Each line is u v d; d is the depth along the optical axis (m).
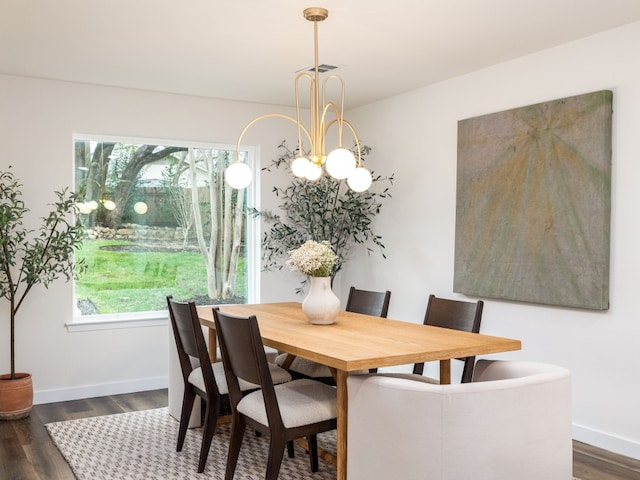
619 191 3.45
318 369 3.62
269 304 4.25
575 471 3.22
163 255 5.17
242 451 3.50
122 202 5.00
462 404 2.07
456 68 4.27
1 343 4.40
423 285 4.84
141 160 5.08
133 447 3.56
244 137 5.37
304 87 4.81
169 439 3.70
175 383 4.10
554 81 3.79
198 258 5.33
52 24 3.36
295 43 3.69
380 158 5.32
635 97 3.37
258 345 2.51
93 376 4.76
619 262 3.45
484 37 3.58
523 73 3.98
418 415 2.10
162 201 5.17
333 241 5.52
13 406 4.09
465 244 4.36
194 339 3.12
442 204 4.66
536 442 2.19
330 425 2.68
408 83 4.70
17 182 4.45
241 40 3.63
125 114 4.84
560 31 3.49
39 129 4.52
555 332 3.81
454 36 3.56
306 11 3.11
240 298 5.54
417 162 4.89
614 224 3.47
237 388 2.85
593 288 3.51
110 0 3.01
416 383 2.15
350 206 5.52
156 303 5.14
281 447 2.56
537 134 3.83
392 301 5.17
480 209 4.23
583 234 3.57
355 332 3.02
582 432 3.65
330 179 5.64
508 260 4.04
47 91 4.55
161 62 4.11
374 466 2.23
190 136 5.12
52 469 3.25
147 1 3.02
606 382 3.53
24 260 4.14
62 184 4.61
